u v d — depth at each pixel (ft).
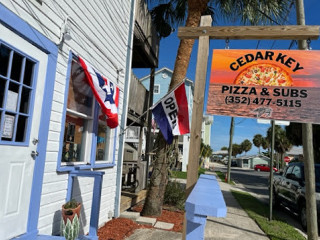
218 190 6.68
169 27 32.58
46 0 11.82
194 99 11.13
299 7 17.61
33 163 11.19
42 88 11.76
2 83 9.76
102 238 15.19
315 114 10.62
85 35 15.44
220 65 11.63
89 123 16.76
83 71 15.78
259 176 100.48
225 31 11.33
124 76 22.11
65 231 11.66
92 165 16.51
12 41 9.96
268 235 19.56
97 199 13.67
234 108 11.23
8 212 9.86
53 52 12.43
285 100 10.91
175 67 22.43
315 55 10.94
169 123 17.84
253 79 11.30
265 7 25.58
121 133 21.29
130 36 22.89
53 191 12.68
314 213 16.52
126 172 28.35
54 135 12.73
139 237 16.08
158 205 21.09
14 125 10.29
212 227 20.80
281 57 11.21
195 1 22.30
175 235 16.78
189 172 10.74
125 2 22.22
